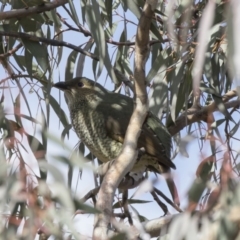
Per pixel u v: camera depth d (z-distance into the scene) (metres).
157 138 13.38
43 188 7.16
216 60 12.37
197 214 7.43
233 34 6.20
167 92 12.38
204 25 6.68
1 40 13.15
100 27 10.64
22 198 7.16
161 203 11.23
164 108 13.02
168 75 12.40
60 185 7.19
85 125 14.31
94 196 10.69
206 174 9.66
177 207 8.21
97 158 14.82
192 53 11.65
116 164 9.09
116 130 13.95
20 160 8.02
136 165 13.45
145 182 7.38
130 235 8.02
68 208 7.12
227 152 7.81
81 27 12.95
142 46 9.50
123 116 14.10
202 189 7.42
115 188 8.84
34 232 7.10
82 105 14.46
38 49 12.37
